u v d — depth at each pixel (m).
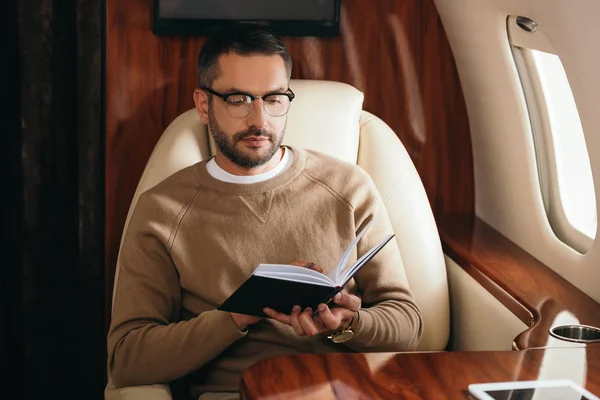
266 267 1.57
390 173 2.23
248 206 1.96
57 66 2.50
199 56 1.99
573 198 2.18
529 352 1.62
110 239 2.49
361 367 1.54
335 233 1.99
